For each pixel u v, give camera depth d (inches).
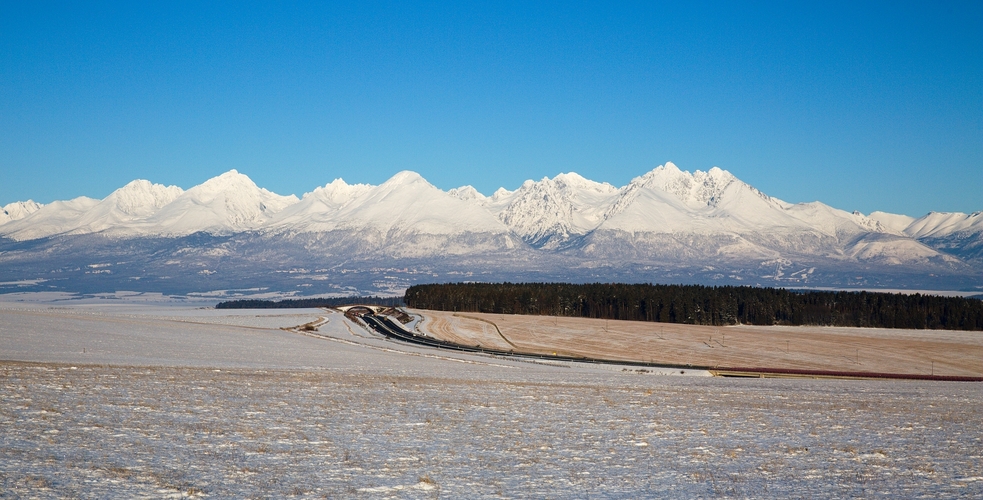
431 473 892.6
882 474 979.3
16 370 1569.9
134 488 760.3
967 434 1333.7
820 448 1145.4
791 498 845.2
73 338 2925.7
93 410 1170.6
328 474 863.1
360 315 6437.0
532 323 5964.6
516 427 1235.2
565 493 834.8
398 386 1718.8
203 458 903.7
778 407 1631.4
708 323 6614.2
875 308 6875.0
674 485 887.1
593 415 1397.6
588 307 7313.0
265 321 5506.9
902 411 1640.0
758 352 4424.2
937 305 6815.9
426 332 5032.0
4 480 760.3
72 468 821.9
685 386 2100.1
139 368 1829.5
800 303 7027.6
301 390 1556.3
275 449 976.9
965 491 901.2
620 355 4141.2
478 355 3452.3
